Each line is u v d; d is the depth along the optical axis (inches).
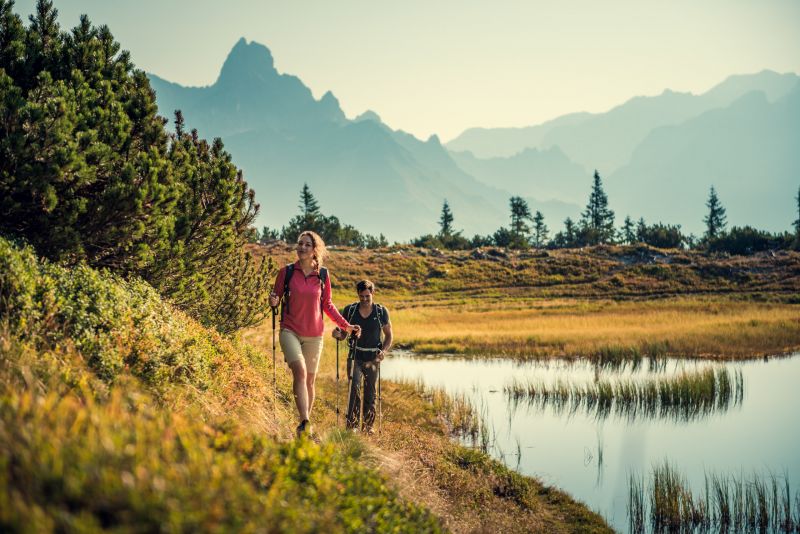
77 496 123.6
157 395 255.9
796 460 538.0
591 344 1246.9
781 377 953.5
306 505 166.9
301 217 4731.8
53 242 311.6
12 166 288.8
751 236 3383.4
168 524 122.0
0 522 108.1
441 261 3233.3
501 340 1339.8
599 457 533.6
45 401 163.8
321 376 757.9
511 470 455.2
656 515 409.7
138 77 402.0
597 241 5211.6
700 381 803.4
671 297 2519.7
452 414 651.5
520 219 5807.1
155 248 375.9
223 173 445.4
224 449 187.5
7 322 230.5
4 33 351.6
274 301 308.7
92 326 269.9
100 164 322.7
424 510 243.1
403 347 1322.6
